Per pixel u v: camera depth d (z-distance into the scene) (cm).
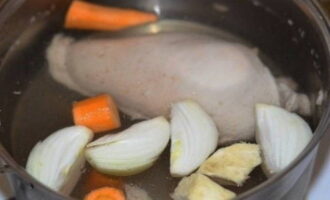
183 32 57
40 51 54
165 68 49
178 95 49
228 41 55
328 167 50
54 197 35
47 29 56
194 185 42
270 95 49
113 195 44
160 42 52
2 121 50
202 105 48
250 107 48
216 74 48
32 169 44
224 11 58
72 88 52
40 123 50
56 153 45
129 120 49
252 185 44
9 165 37
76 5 57
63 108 51
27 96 52
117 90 50
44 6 55
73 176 45
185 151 45
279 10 54
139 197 45
